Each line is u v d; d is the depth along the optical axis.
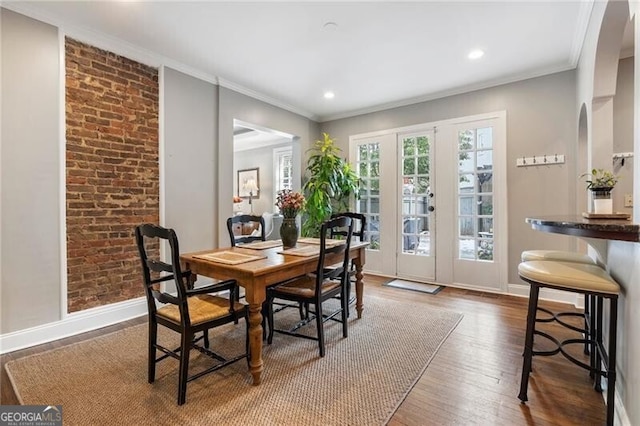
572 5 2.32
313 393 1.75
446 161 4.06
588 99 2.60
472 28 2.63
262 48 2.99
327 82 3.80
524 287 3.55
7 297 2.29
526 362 1.66
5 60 2.28
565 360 2.10
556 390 1.77
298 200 2.65
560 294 3.32
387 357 2.16
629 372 1.39
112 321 2.83
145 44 2.92
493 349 2.27
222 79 3.69
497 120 3.69
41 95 2.44
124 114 2.95
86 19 2.52
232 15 2.47
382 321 2.81
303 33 2.73
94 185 2.76
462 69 3.41
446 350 2.26
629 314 1.40
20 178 2.35
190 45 2.95
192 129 3.46
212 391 1.77
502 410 1.61
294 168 5.05
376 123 4.70
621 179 2.94
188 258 2.18
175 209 3.30
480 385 1.83
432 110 4.18
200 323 1.72
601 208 1.78
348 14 2.45
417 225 4.34
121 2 2.30
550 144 3.38
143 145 3.09
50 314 2.48
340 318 2.85
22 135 2.35
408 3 2.31
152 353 1.85
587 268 1.67
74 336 2.55
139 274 3.05
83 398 1.71
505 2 2.29
